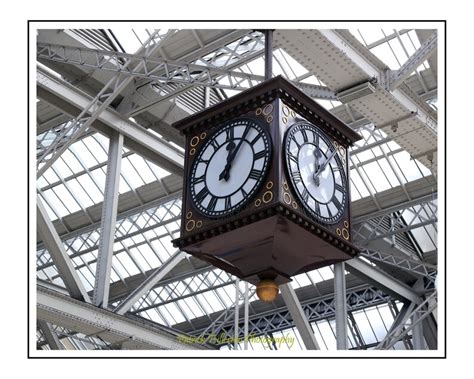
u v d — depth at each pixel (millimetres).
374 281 35375
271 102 9359
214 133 9602
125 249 40625
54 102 24922
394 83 15859
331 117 9875
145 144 26656
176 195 36312
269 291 9117
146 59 21375
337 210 9453
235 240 8984
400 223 35156
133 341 23031
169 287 42656
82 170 37531
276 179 8836
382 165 33094
